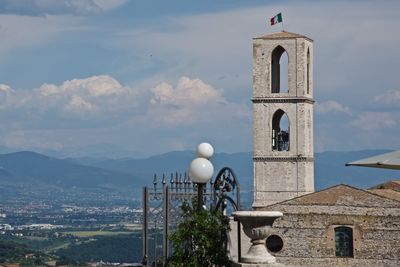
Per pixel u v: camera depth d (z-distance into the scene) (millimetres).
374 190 174750
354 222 165375
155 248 103312
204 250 89188
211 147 91688
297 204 167125
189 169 90750
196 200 95375
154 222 103188
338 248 166125
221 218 90562
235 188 91188
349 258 165250
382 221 164375
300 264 166625
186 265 89438
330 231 166125
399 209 163750
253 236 80375
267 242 168000
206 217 90188
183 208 92438
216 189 92812
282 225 167500
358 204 165375
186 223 90875
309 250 166625
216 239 89812
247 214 79938
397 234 163750
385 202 164375
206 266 89312
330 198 166500
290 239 167250
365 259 164875
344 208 165750
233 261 86500
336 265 165500
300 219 167000
